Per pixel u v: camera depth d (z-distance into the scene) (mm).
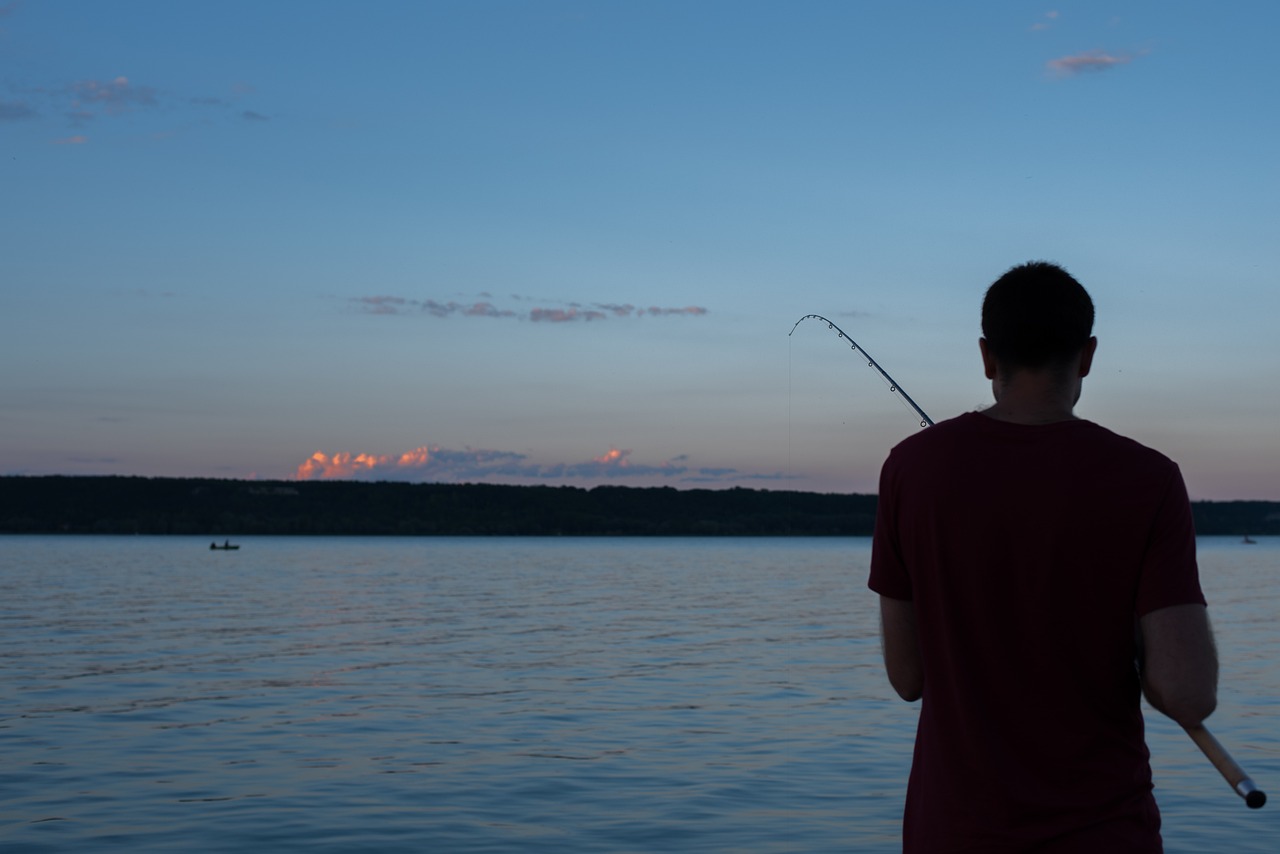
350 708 12852
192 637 22844
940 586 2088
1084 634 2006
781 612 31922
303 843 6926
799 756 9844
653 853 6750
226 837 7062
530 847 6883
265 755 9828
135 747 10195
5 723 11586
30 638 22328
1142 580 1989
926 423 3184
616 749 10180
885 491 2199
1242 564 85062
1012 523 2029
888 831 7312
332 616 29469
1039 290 2125
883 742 10555
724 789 8508
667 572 66188
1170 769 9148
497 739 10727
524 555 103625
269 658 18703
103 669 16875
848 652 20031
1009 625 2035
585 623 27500
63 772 9031
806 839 7105
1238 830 7223
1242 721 11625
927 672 2123
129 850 6762
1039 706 2025
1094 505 1992
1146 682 1997
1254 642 21969
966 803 2043
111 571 59656
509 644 21688
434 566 72875
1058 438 2051
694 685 15117
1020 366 2143
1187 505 2027
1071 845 1983
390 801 8062
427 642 22016
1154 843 2031
